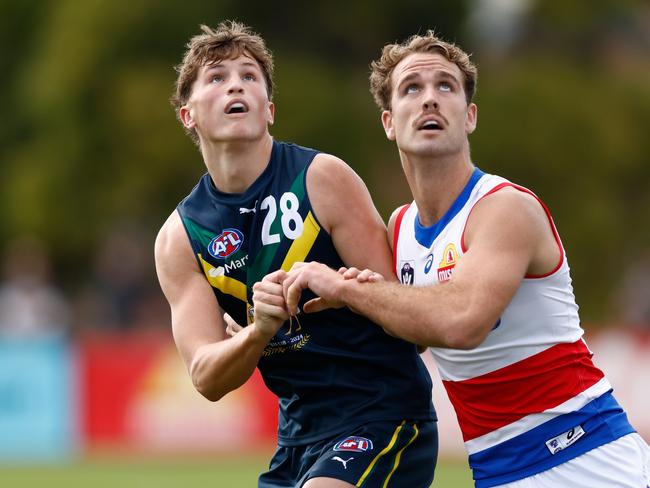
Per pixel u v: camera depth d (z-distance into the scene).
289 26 72.25
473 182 18.80
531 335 18.66
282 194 19.77
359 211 19.88
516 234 17.92
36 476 41.47
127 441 47.81
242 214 19.83
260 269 19.83
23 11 79.31
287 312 18.61
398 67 19.28
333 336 19.86
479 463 19.39
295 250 19.67
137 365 48.22
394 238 19.92
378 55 73.44
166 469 43.16
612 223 71.25
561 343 18.80
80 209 72.19
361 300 18.09
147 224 73.12
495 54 75.19
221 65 19.86
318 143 67.12
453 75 18.98
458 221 18.72
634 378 46.25
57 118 71.38
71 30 70.25
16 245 73.38
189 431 47.59
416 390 20.25
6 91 79.81
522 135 69.44
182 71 20.44
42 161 72.56
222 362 19.16
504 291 17.70
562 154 70.00
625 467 18.61
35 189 72.19
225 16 70.56
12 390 47.91
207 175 20.58
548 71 72.50
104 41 69.44
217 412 47.62
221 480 39.50
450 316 17.59
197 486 37.88
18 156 76.69
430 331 17.70
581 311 70.88
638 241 73.69
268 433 47.53
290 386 20.33
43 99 71.69
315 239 19.67
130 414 48.00
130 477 40.69
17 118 78.81
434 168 18.88
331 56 73.06
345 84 70.44
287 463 20.84
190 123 20.59
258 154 19.88
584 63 76.81
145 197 70.81
